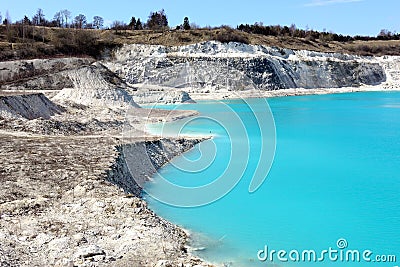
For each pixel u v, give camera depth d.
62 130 35.31
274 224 19.19
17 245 13.64
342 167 29.22
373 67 121.25
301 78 107.50
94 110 49.44
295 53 116.94
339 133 42.28
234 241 17.08
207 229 18.39
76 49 97.19
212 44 105.56
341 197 23.05
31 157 24.67
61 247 13.70
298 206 21.59
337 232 18.23
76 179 20.80
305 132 42.84
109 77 71.12
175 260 13.39
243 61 99.06
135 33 113.00
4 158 24.20
